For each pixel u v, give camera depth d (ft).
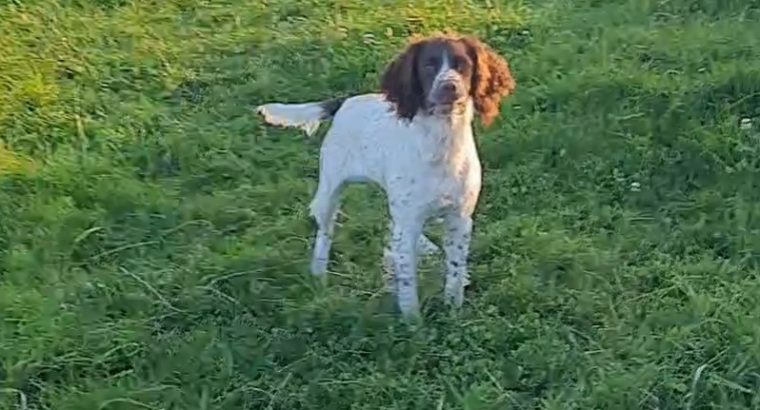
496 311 14.29
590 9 22.77
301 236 16.06
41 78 20.63
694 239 15.64
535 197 16.72
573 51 20.77
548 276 14.97
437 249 15.31
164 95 20.44
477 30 21.99
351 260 15.58
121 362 13.96
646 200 16.55
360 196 16.75
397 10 22.99
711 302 14.16
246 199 17.03
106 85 20.67
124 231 16.39
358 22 22.45
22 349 13.99
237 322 14.34
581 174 17.17
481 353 13.70
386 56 21.02
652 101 18.62
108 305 14.74
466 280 14.56
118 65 21.24
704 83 18.89
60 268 15.52
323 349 13.89
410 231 14.02
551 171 17.30
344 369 13.60
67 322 14.39
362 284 15.03
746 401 13.05
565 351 13.62
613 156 17.40
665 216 16.20
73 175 17.57
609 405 12.91
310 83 20.43
